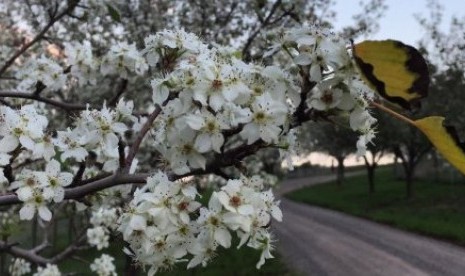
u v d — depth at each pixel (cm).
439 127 107
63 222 2027
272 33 191
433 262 1548
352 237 2077
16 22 826
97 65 371
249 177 183
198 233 180
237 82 177
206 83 177
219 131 177
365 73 107
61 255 503
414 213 2602
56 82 365
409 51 105
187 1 1023
